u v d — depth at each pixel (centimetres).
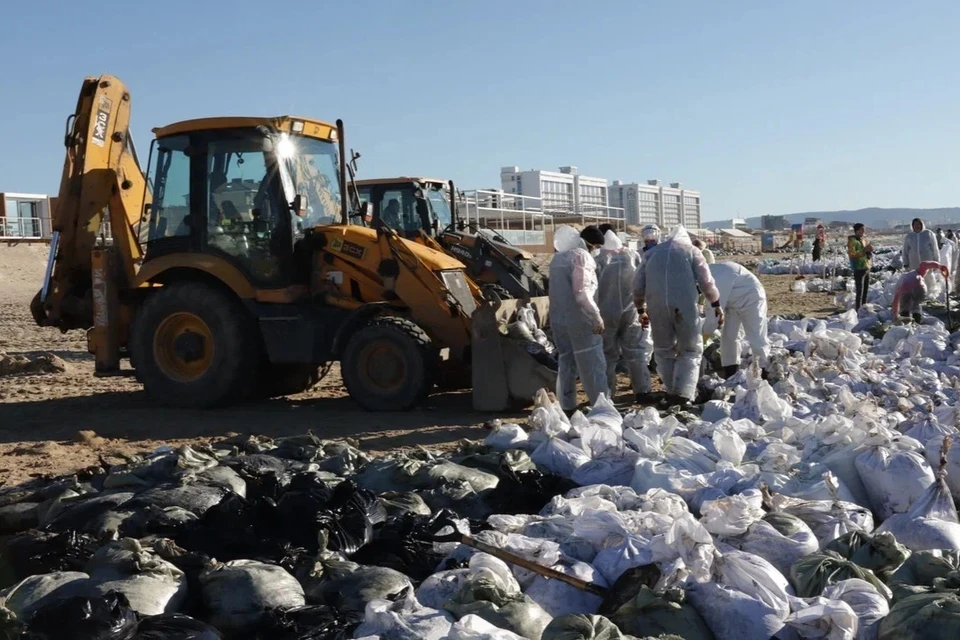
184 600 424
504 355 972
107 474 643
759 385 785
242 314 1026
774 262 3850
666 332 923
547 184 5541
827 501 523
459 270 1045
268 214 1020
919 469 575
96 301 1085
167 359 1050
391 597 406
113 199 1116
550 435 674
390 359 981
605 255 1016
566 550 464
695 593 400
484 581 398
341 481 575
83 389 1227
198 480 582
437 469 608
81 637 358
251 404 1075
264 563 446
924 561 413
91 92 1109
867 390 891
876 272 2880
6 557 488
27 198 4694
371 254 1020
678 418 779
